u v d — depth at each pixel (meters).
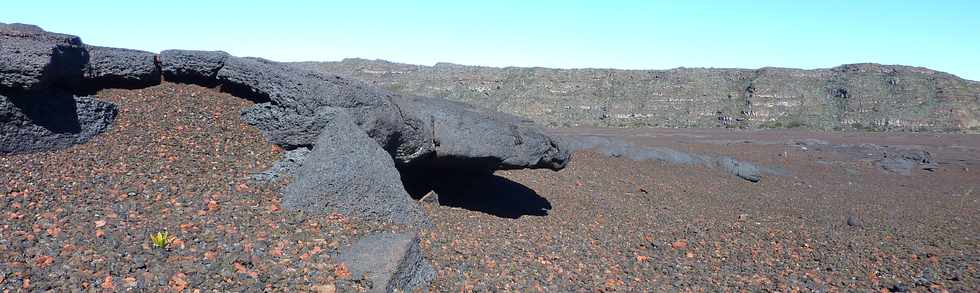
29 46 7.58
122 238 5.87
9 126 7.30
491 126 9.83
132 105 8.94
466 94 68.75
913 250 10.34
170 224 6.33
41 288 4.87
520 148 9.99
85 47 8.90
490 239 8.37
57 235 5.77
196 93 9.65
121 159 7.72
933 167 28.12
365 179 7.86
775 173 23.12
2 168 6.94
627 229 10.49
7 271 5.00
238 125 9.09
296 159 8.31
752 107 64.69
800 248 10.05
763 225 12.28
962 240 11.77
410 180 10.65
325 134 8.17
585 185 14.84
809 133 52.06
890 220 14.44
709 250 9.41
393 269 5.94
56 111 7.86
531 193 12.57
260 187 7.69
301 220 7.02
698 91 69.88
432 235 7.86
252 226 6.61
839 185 21.83
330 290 5.52
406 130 9.16
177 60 9.59
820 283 7.77
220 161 8.16
